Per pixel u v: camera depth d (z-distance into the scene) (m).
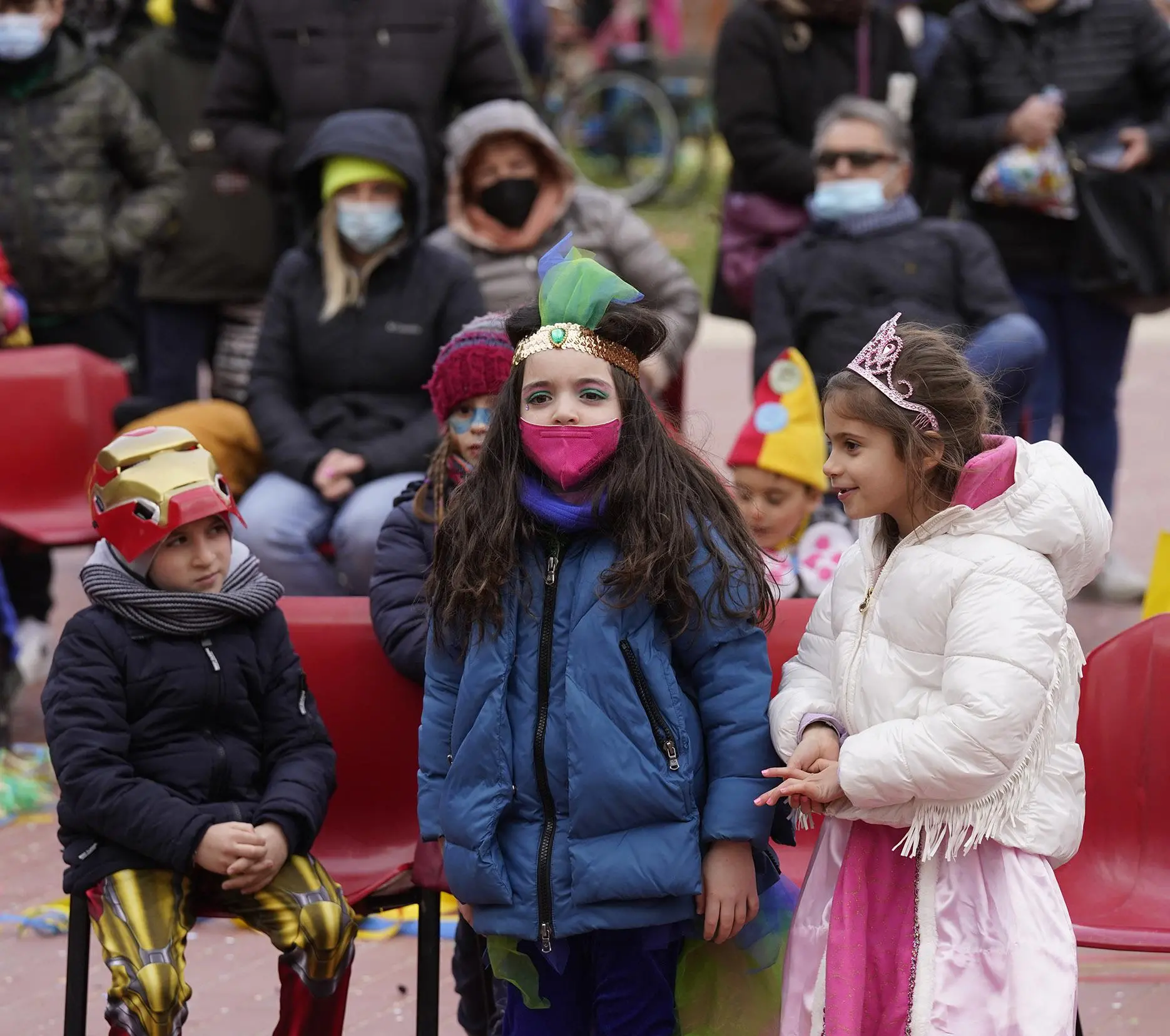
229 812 10.90
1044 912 9.28
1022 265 22.12
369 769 12.29
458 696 9.95
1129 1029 12.73
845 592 9.89
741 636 9.96
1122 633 11.67
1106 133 21.89
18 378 18.95
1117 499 27.34
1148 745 11.48
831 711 9.76
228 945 14.38
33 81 20.83
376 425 17.58
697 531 9.89
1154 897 11.18
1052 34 21.91
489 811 9.64
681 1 62.94
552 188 19.53
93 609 11.09
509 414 10.01
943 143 22.22
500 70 21.27
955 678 9.11
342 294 17.58
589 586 9.70
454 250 19.44
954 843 9.24
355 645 12.28
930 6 29.00
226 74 21.38
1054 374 22.59
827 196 19.12
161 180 21.80
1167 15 33.50
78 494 19.06
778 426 15.61
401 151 17.23
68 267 21.14
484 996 11.87
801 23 21.55
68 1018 10.80
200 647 11.11
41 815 17.02
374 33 20.59
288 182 20.97
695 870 9.58
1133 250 21.61
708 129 55.69
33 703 19.84
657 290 19.92
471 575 9.77
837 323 18.88
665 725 9.62
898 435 9.27
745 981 10.39
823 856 9.84
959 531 9.34
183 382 23.75
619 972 9.96
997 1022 9.17
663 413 10.78
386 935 14.47
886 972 9.47
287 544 17.08
